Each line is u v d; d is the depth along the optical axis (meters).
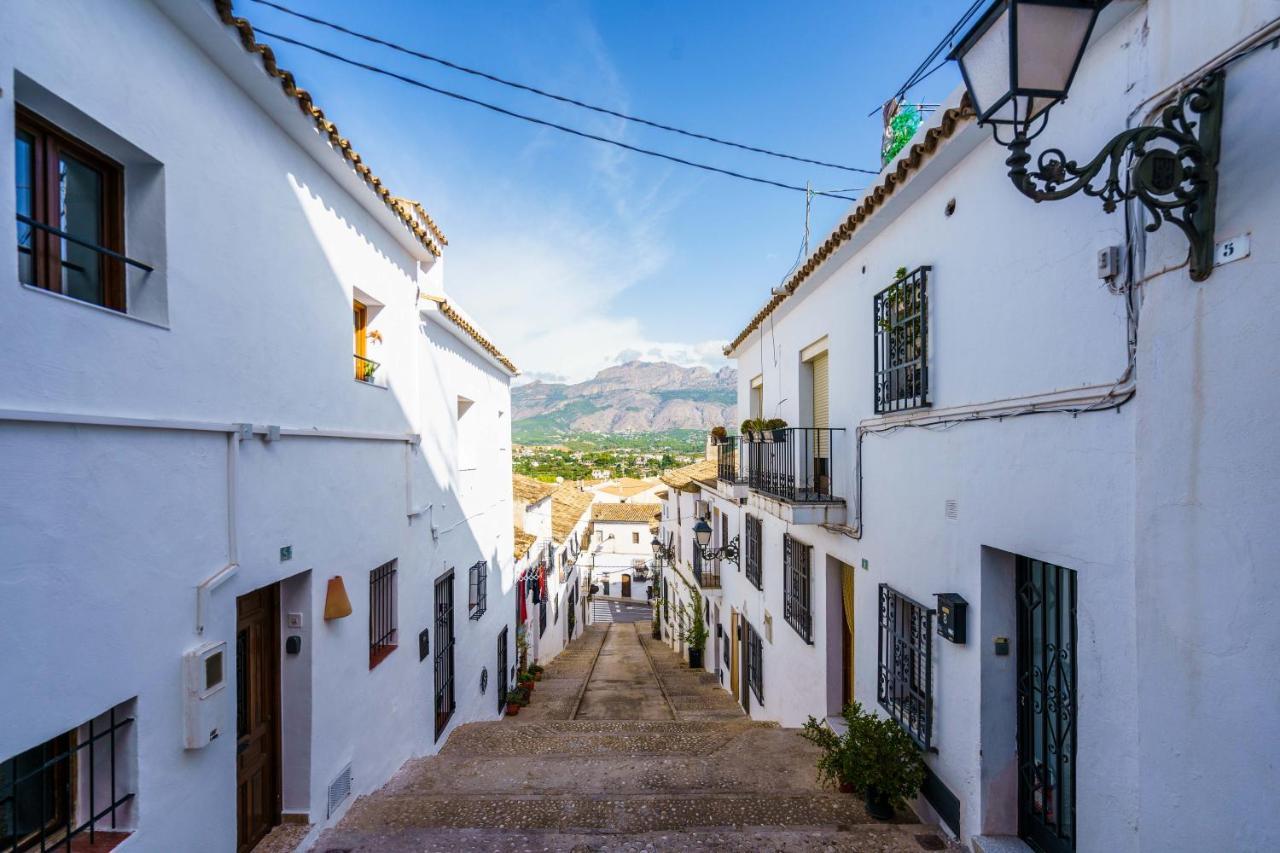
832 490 6.86
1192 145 2.33
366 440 5.51
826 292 7.18
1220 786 2.31
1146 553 2.66
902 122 6.04
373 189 5.26
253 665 4.18
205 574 3.41
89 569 2.66
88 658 2.64
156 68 3.10
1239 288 2.24
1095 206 3.00
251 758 4.12
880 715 5.42
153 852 2.99
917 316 4.83
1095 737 3.00
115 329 2.81
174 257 3.21
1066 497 3.19
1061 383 3.23
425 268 7.05
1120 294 2.83
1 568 2.29
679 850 4.03
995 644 3.95
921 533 4.75
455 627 8.15
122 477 2.84
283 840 4.17
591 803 4.93
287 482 4.23
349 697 5.07
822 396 7.99
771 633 9.34
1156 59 2.63
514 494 15.22
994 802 3.93
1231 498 2.28
